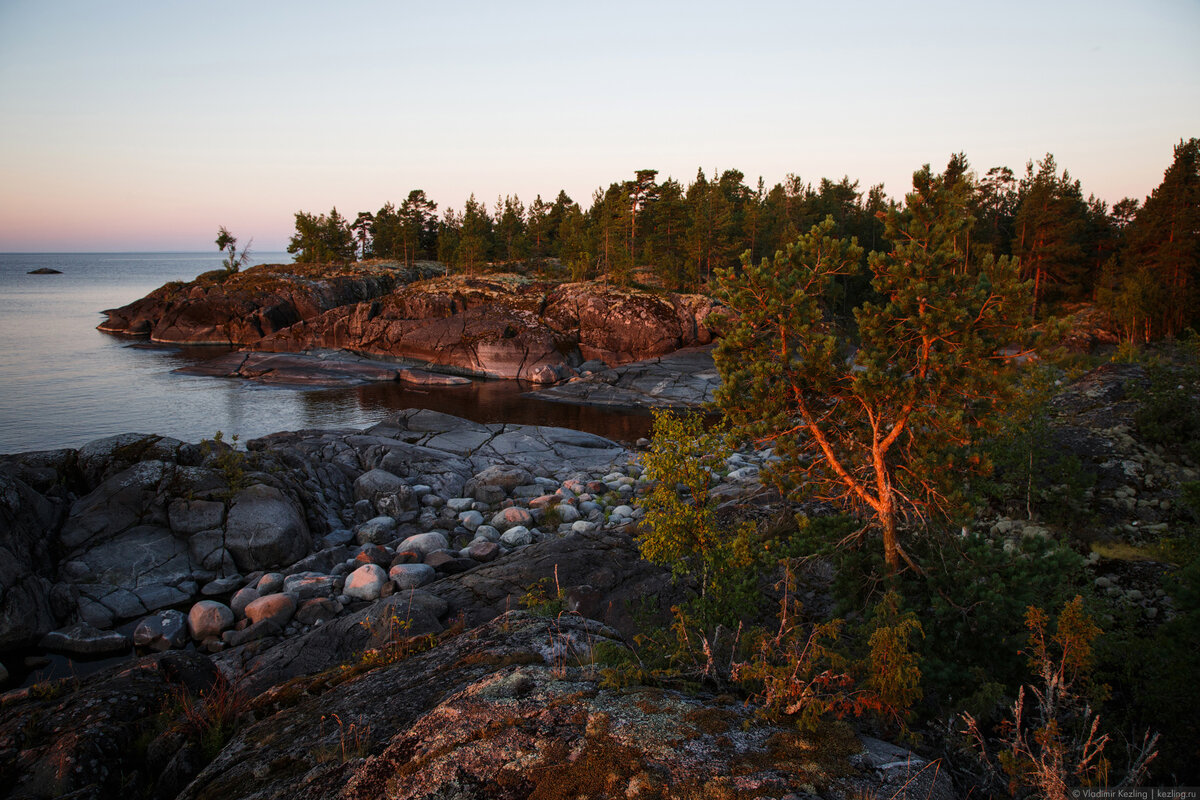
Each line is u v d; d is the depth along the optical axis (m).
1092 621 4.91
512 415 43.38
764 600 9.72
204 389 47.09
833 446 8.48
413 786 3.96
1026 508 12.62
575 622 6.86
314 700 6.07
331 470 21.91
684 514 8.95
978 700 5.91
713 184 94.44
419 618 10.72
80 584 14.52
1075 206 70.00
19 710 6.92
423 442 27.22
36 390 44.03
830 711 5.05
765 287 7.79
